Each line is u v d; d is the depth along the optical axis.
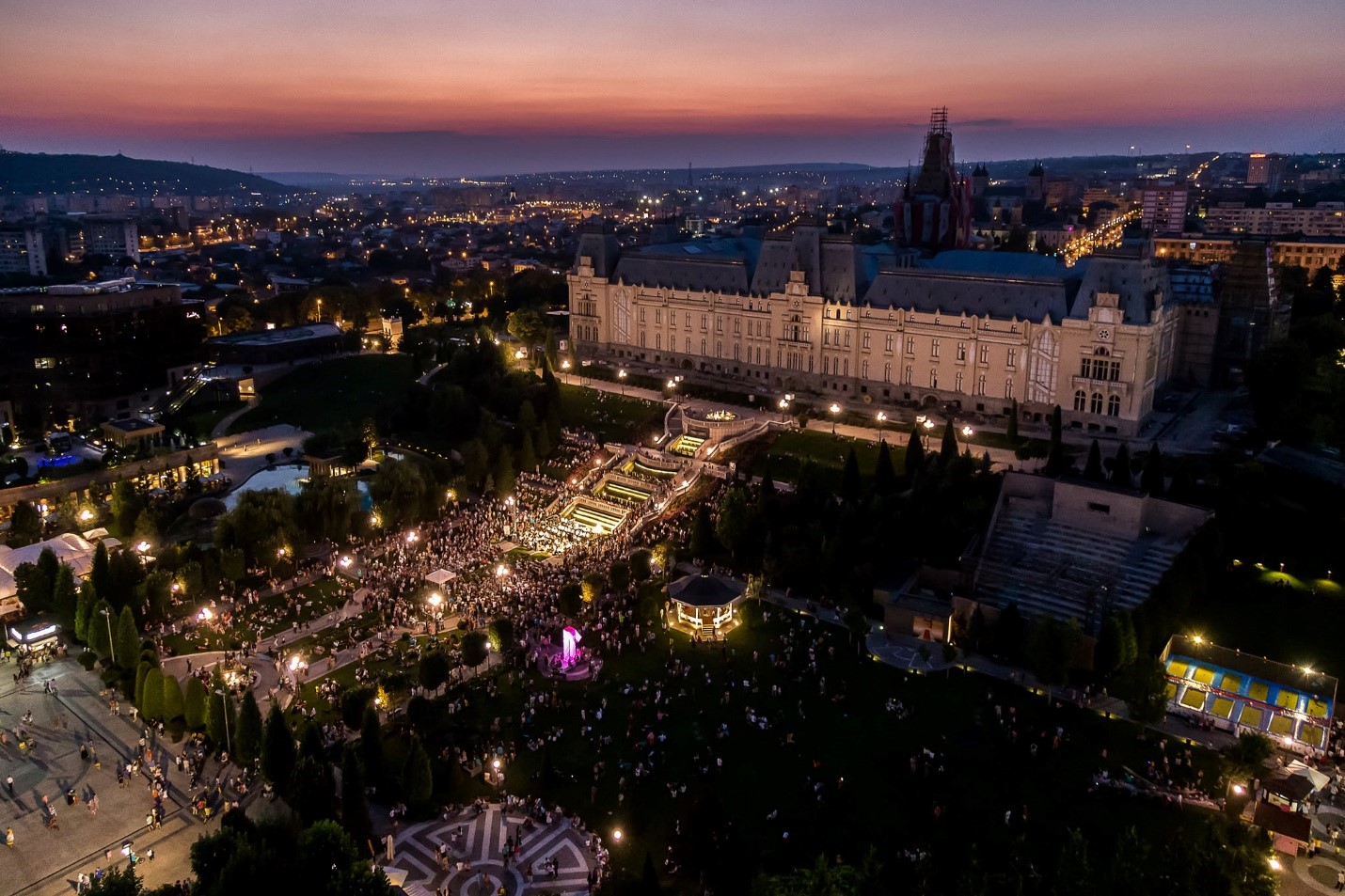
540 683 139.00
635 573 167.75
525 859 103.94
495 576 172.62
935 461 182.38
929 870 95.19
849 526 166.00
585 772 118.75
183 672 141.88
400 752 123.88
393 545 187.75
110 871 89.81
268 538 174.75
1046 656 131.38
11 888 99.88
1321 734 121.00
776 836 105.94
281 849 97.75
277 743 111.56
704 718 129.00
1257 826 101.25
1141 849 90.75
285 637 153.62
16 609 159.75
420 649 148.38
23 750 123.38
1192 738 123.06
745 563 174.50
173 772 119.75
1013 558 161.00
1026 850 100.75
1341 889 96.38
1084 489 165.38
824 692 134.75
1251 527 163.62
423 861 103.81
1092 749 121.12
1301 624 143.25
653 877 90.06
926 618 148.38
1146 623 137.12
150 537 182.38
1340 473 174.25
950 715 129.00
